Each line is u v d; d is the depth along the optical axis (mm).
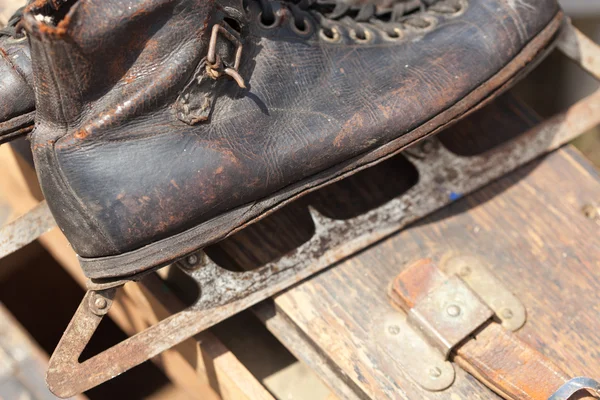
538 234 564
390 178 595
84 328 510
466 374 519
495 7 552
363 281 547
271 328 545
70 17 440
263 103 506
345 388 528
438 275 528
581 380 483
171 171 479
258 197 505
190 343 543
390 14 579
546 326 535
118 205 473
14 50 501
